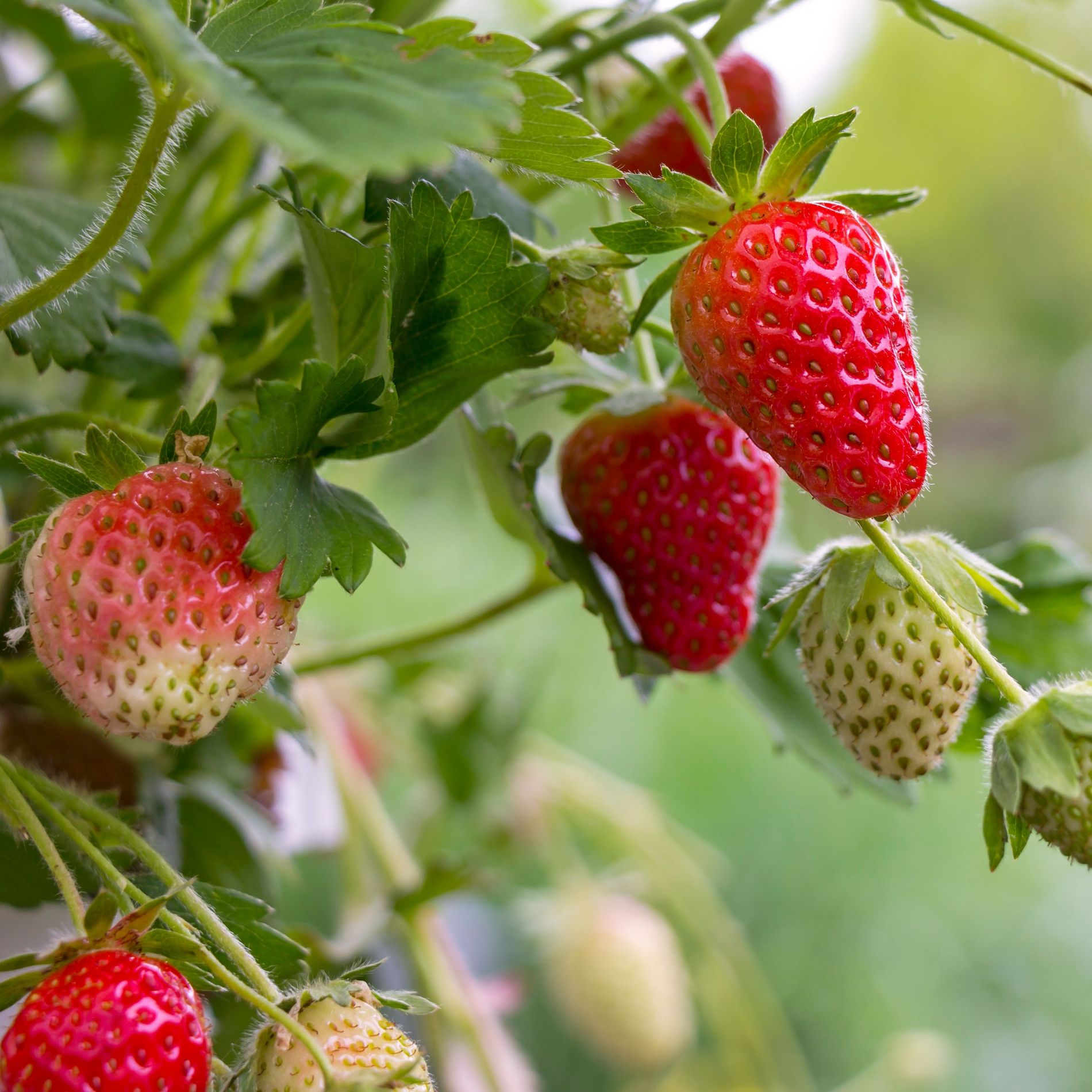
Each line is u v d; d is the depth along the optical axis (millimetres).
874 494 470
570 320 475
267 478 453
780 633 490
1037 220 2561
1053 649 569
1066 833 467
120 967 452
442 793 817
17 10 584
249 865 551
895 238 2564
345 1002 458
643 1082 943
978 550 2164
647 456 512
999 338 2549
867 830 1238
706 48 503
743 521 515
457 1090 609
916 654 481
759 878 1199
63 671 456
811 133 468
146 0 427
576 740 1146
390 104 421
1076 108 2506
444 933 653
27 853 491
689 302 471
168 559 454
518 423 1099
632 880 851
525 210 501
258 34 440
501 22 767
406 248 468
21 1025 448
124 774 538
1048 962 1215
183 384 521
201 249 537
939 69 2438
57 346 503
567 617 1089
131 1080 448
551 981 835
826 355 468
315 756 522
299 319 517
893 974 1181
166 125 451
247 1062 461
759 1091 799
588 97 532
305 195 531
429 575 1249
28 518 460
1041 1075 1136
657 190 469
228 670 456
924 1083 938
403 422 480
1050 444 2377
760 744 1240
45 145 669
